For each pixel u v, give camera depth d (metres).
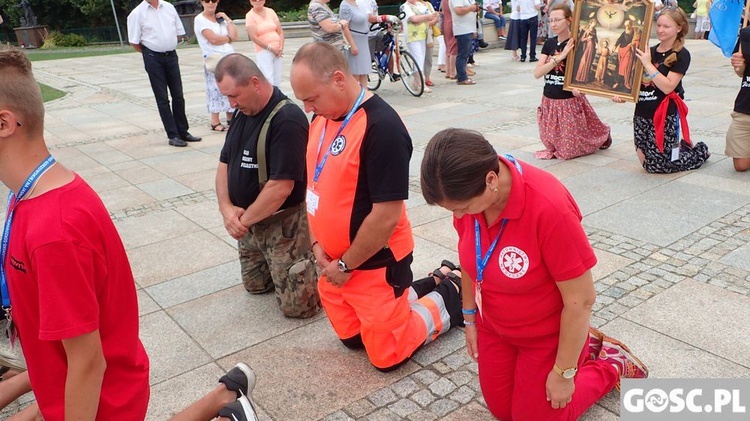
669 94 5.19
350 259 2.65
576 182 5.38
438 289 3.14
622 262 3.86
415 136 7.46
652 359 2.86
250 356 3.15
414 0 10.31
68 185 1.61
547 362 2.15
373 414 2.65
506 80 11.25
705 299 3.35
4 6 38.84
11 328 1.83
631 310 3.29
